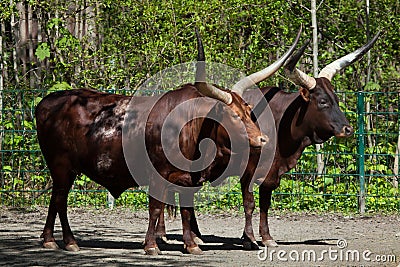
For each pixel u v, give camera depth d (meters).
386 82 21.14
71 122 10.99
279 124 11.54
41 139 11.25
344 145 16.67
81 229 13.55
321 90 11.36
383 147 17.33
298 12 20.30
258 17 19.06
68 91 11.30
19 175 17.36
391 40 20.36
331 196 16.48
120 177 10.94
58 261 10.09
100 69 19.22
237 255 10.74
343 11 20.17
